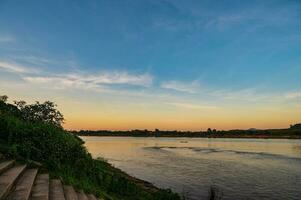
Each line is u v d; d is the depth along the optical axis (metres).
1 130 17.17
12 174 10.66
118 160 61.66
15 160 13.09
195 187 32.22
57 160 16.14
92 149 101.50
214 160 62.12
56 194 10.48
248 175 41.12
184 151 92.12
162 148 110.69
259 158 67.00
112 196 16.14
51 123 28.53
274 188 32.09
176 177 38.94
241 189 31.50
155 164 54.31
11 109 26.44
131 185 19.81
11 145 14.98
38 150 15.73
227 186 33.06
